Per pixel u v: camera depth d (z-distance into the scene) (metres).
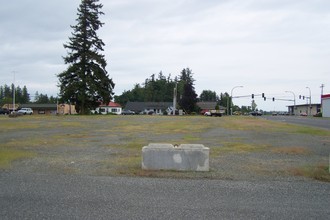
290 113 155.88
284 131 27.14
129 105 147.75
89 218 5.29
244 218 5.40
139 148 14.86
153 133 24.11
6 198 6.34
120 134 22.88
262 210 5.84
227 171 9.55
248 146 16.09
